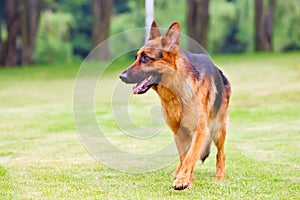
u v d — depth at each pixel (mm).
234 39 58375
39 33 51250
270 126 13383
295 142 10922
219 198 6719
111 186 7375
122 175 8039
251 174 8094
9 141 11625
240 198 6727
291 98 18750
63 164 8938
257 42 42469
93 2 39125
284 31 48844
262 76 25422
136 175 8000
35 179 7832
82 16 59906
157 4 49844
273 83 22891
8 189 7227
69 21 53219
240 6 51906
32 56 40656
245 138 11516
